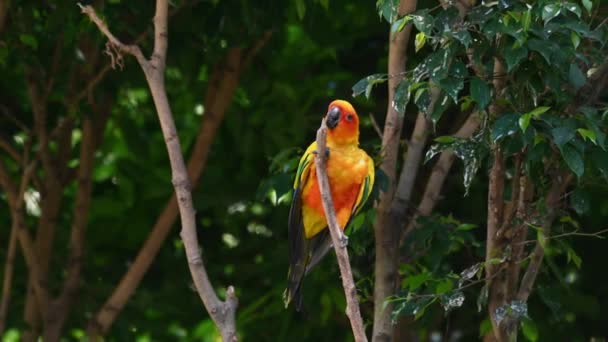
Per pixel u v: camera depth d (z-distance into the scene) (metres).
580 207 8.42
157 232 12.73
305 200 8.57
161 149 14.45
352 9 13.16
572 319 13.84
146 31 11.27
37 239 13.11
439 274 11.10
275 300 12.85
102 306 13.77
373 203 9.66
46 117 12.83
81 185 13.07
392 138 9.46
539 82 7.62
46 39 11.81
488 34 7.29
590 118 7.62
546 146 7.86
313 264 8.81
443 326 13.05
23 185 12.74
